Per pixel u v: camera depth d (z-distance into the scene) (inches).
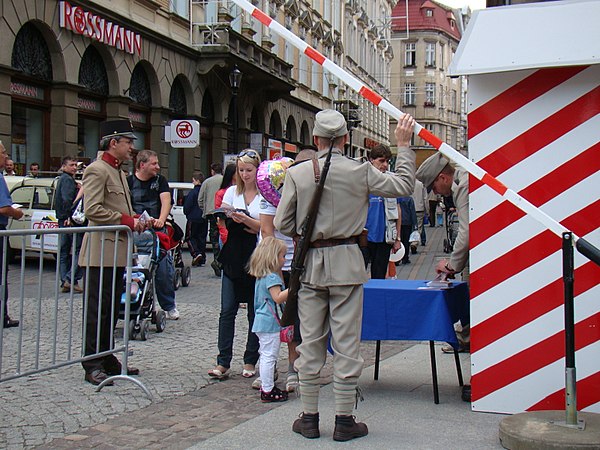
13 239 230.1
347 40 1926.7
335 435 180.4
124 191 245.1
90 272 231.6
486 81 199.3
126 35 842.8
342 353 180.9
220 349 244.2
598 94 192.4
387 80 2546.8
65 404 211.9
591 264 192.9
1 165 321.7
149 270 319.0
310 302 183.9
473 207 202.1
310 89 1582.2
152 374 250.5
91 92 804.0
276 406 213.3
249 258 241.3
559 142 195.5
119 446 176.7
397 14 2822.3
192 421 198.2
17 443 177.6
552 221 168.1
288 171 186.1
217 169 600.7
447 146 178.1
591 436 167.6
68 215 462.0
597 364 193.2
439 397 221.0
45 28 720.3
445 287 215.8
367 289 214.2
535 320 199.0
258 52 1194.6
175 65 979.9
